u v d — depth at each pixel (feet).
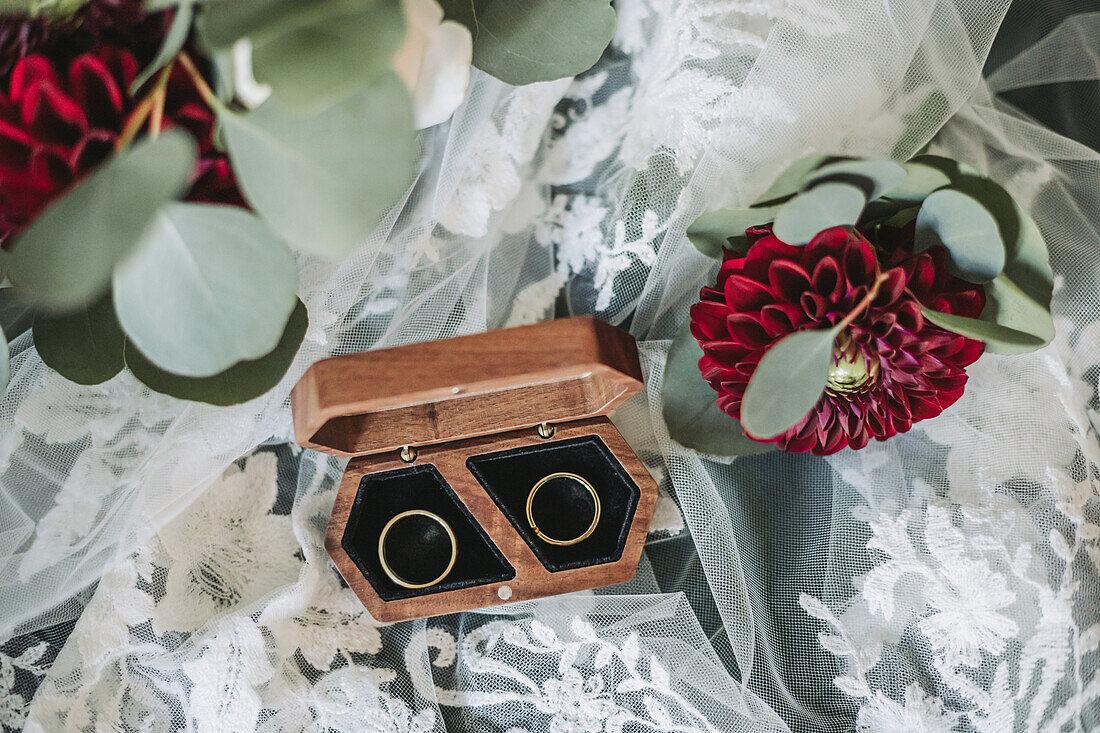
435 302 1.38
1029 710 1.30
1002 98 1.46
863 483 1.38
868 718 1.33
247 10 0.82
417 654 1.35
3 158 0.95
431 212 1.35
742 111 1.34
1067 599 1.31
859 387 1.23
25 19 0.99
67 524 1.32
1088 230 1.38
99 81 0.96
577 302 1.42
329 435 1.27
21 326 1.26
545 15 1.13
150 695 1.31
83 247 0.81
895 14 1.31
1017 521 1.33
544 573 1.35
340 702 1.32
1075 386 1.38
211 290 0.92
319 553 1.36
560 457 1.36
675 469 1.38
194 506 1.36
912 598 1.34
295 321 1.13
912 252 1.25
